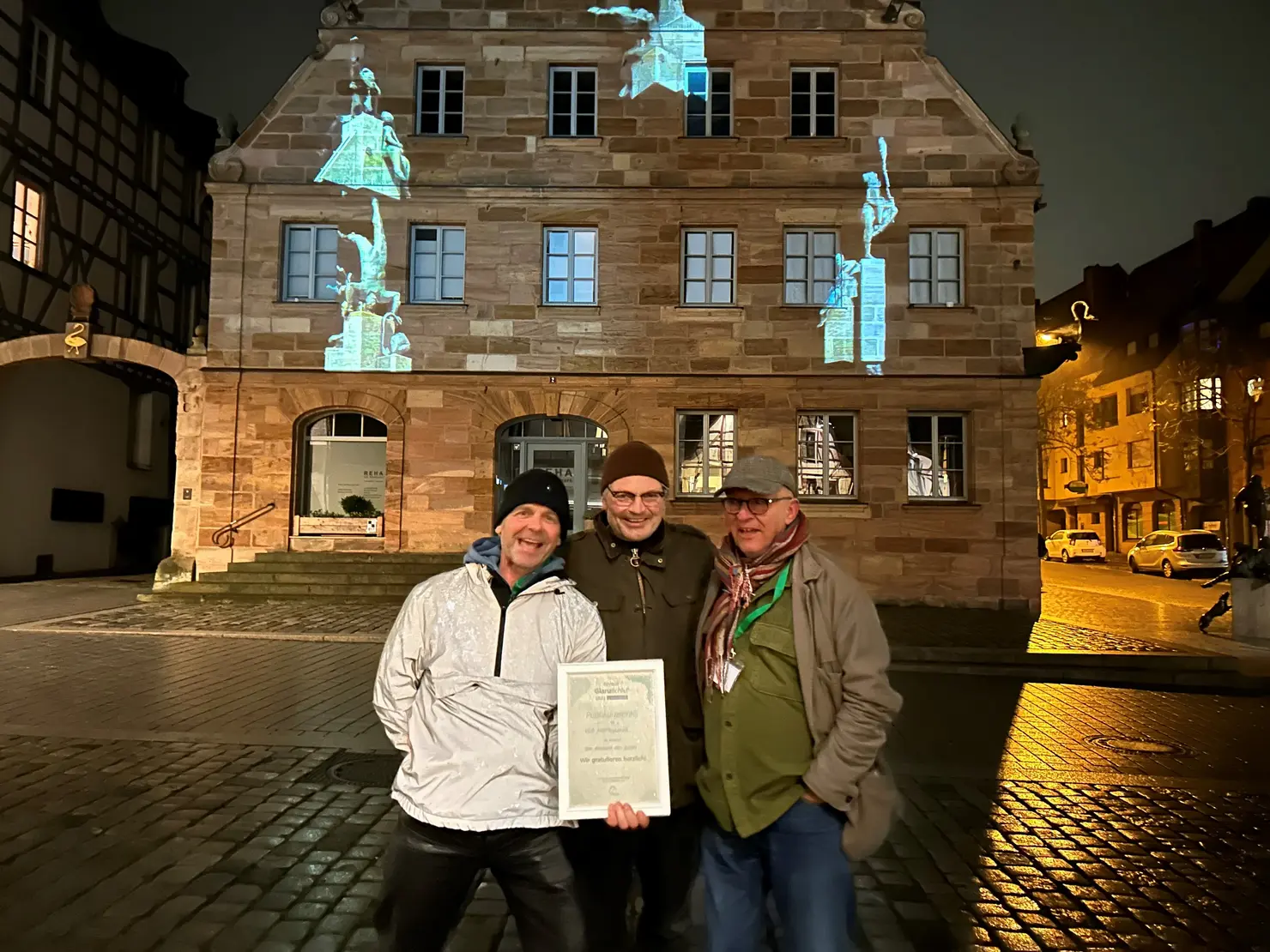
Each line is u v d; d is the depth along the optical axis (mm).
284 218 17328
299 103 17484
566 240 17422
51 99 20812
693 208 17141
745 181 17172
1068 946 3736
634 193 17125
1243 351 38188
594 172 17281
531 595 2680
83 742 6609
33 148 20125
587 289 17344
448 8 17562
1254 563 12523
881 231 17031
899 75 17234
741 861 2730
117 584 19875
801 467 16922
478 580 2691
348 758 6266
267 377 17078
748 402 16844
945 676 10516
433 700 2605
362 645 11578
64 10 21000
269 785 5648
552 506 2691
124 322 24031
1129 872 4547
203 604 15305
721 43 17406
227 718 7426
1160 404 42031
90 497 22891
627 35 17484
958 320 16828
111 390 23844
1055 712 8609
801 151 17188
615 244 17156
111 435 23906
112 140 23344
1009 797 5816
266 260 17250
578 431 17469
